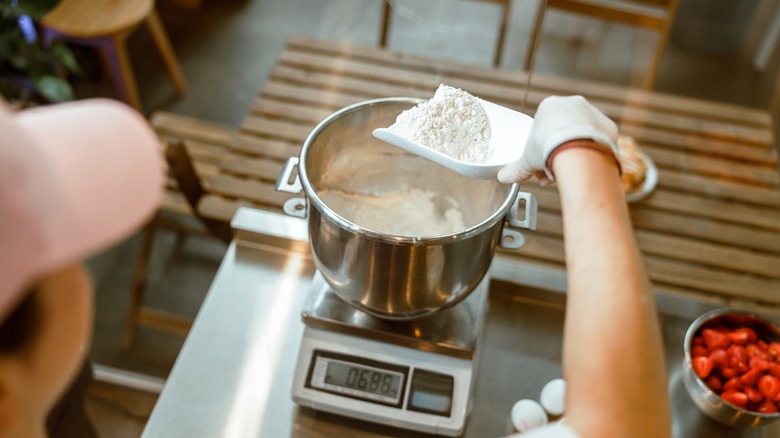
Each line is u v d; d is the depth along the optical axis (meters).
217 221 1.56
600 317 0.61
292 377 1.16
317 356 1.10
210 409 1.12
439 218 1.18
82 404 1.18
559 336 1.27
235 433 1.10
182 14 3.06
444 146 0.93
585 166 0.69
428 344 1.08
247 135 1.72
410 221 1.17
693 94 2.91
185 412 1.11
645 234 1.58
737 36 3.04
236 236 1.32
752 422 1.08
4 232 0.45
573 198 0.68
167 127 2.07
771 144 1.80
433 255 0.88
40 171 0.48
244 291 1.26
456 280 0.94
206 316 1.22
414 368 1.09
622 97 1.90
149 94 2.71
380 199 1.19
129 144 0.55
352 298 1.00
